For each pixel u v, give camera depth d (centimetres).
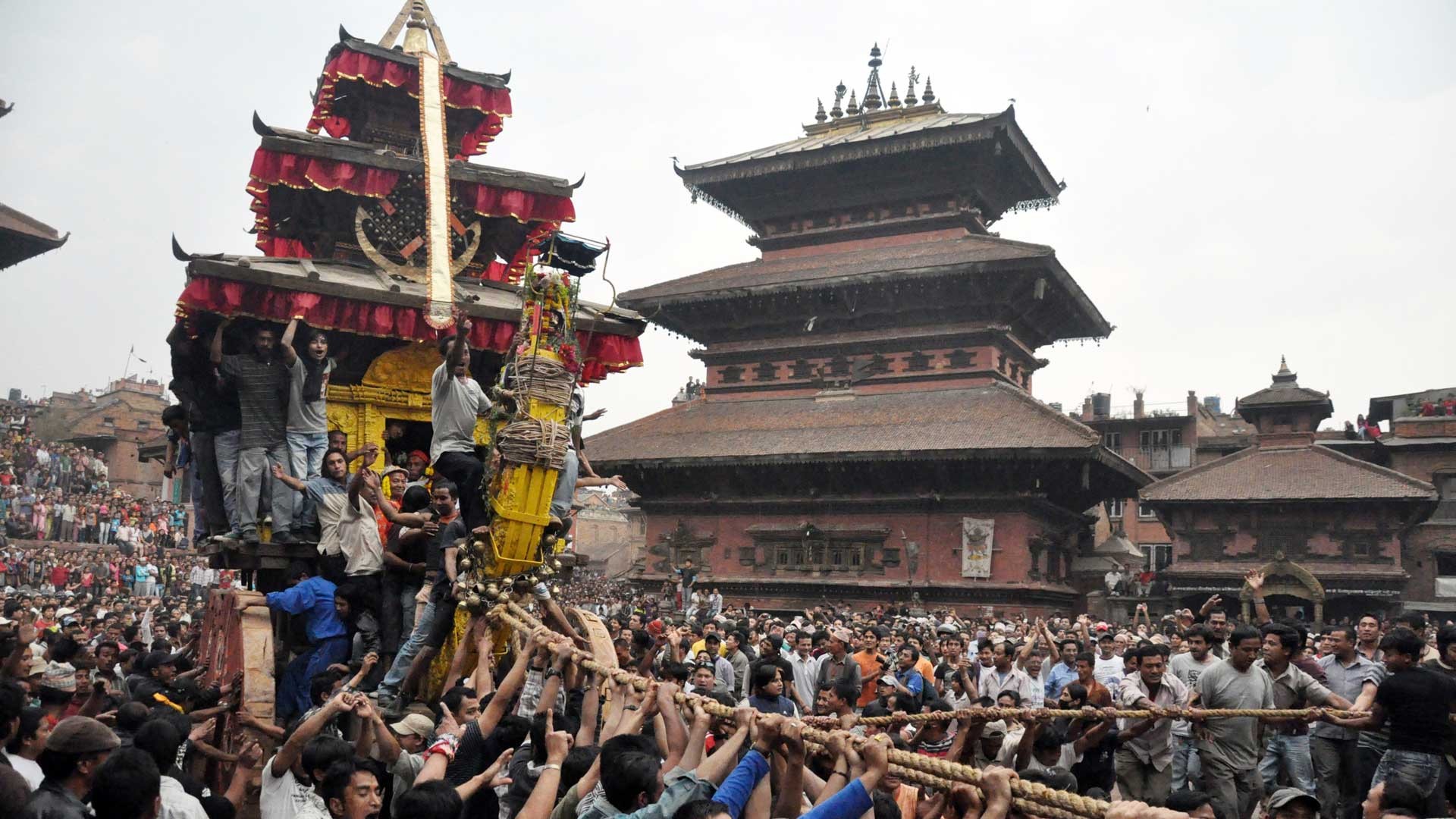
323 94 1562
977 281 5381
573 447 1101
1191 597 6019
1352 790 1241
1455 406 7206
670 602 5209
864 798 459
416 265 1384
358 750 796
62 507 5178
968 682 1591
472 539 955
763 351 6091
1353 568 5653
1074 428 4803
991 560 4919
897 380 5697
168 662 1184
